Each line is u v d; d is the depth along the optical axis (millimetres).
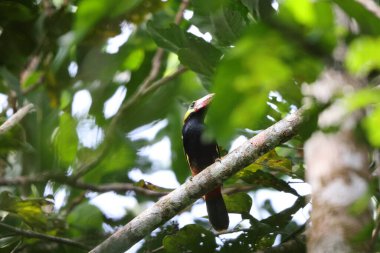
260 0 8906
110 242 9031
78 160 13055
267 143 8477
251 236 9836
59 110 13336
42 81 12680
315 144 7492
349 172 7141
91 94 13383
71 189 12969
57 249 11312
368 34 4066
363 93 3852
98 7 3959
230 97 3936
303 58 4176
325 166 7281
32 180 11016
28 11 11125
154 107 14406
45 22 11156
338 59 4469
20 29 11266
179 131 14695
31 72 12656
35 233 10438
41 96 13078
